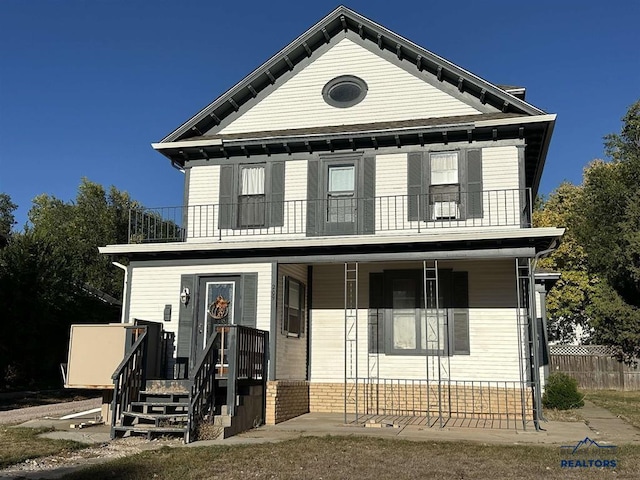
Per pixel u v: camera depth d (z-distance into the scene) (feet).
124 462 25.05
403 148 44.14
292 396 41.75
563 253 105.19
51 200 134.21
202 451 27.40
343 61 47.78
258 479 22.38
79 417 40.45
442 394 42.86
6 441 30.17
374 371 44.52
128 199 137.18
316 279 47.11
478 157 42.63
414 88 46.09
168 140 47.24
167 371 42.22
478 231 40.45
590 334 109.50
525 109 42.06
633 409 51.13
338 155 45.14
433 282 44.42
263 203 45.55
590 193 101.55
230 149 46.52
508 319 42.65
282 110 48.14
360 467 24.27
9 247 65.77
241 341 34.83
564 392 50.01
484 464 24.88
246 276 42.29
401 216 43.09
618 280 89.66
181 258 43.86
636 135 99.66
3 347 62.49
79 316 72.28
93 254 118.83
